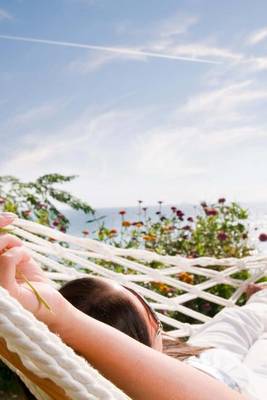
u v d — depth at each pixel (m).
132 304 1.33
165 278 2.77
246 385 1.62
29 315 0.75
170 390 0.85
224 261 2.93
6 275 0.87
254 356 2.01
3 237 0.92
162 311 3.77
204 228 4.46
